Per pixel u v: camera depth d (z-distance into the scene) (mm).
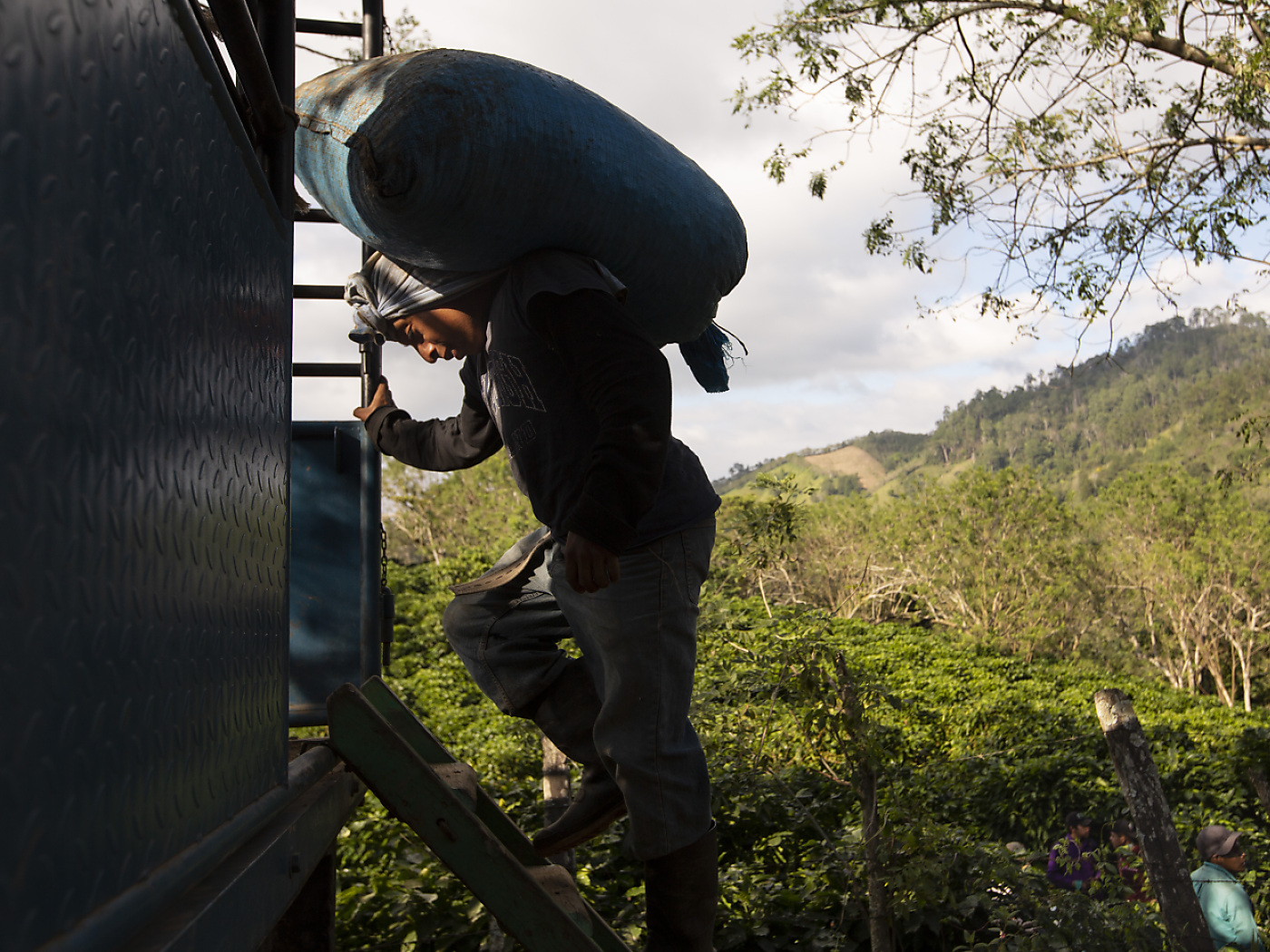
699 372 2242
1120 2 8047
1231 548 41844
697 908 1904
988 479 46625
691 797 1897
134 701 726
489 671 2232
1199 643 42781
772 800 7504
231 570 1068
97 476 660
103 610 664
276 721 1318
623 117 1820
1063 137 8930
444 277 1881
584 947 1510
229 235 1098
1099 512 46406
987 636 42125
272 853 1133
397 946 5582
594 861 6527
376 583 2637
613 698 1894
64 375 604
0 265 516
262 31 1562
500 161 1602
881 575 47625
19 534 535
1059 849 5703
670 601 1875
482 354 1982
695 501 1933
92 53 667
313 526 2646
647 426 1610
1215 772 12242
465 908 5688
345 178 1669
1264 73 8031
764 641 4969
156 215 812
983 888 4727
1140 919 4047
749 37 9031
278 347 1413
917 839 4426
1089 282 8961
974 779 10578
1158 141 8977
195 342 933
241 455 1136
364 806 7707
